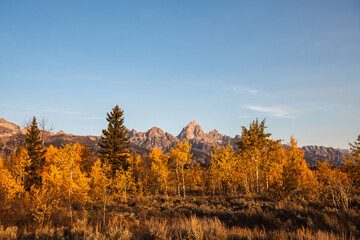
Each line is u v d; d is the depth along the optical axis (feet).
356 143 44.96
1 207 41.68
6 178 55.83
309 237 19.10
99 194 47.01
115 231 20.47
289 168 51.39
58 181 45.03
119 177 66.13
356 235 22.02
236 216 38.91
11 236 22.38
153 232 19.72
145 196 91.71
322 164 47.09
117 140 105.91
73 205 51.47
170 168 96.43
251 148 77.82
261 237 19.62
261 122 83.82
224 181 78.59
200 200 69.15
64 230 26.22
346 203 35.04
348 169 44.32
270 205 45.98
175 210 53.62
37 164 93.71
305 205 41.60
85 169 101.71
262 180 81.30
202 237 18.38
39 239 22.29
